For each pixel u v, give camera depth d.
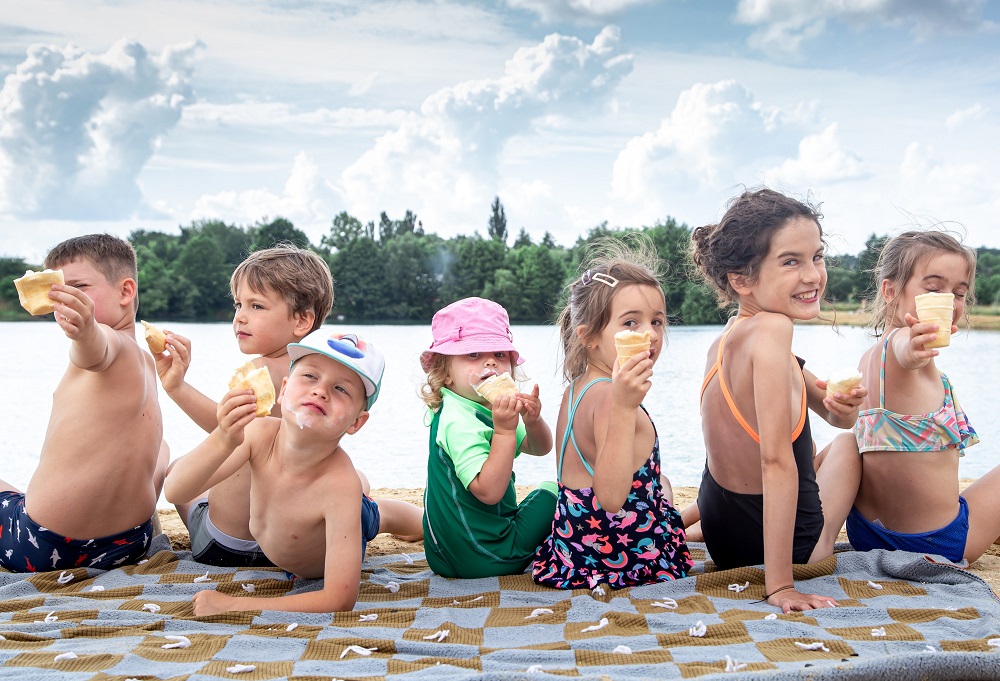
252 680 2.78
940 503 4.29
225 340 32.09
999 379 16.23
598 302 4.07
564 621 3.47
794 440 3.98
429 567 4.61
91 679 2.74
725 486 4.07
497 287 67.31
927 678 2.65
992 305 34.03
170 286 71.38
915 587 3.70
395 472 8.65
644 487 4.05
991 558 4.66
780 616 3.37
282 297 4.58
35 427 11.24
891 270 4.50
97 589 3.89
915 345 4.07
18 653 2.98
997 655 2.69
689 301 27.70
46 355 23.56
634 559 4.00
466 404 4.37
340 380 3.64
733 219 4.07
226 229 84.94
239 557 4.37
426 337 36.00
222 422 3.49
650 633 3.27
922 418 4.26
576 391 4.15
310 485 3.73
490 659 2.98
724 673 2.67
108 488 4.19
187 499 3.63
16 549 4.25
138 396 4.26
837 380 4.02
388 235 103.88
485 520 4.23
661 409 12.65
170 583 4.02
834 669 2.62
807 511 3.98
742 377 3.94
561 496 4.13
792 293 3.91
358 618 3.53
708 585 3.83
